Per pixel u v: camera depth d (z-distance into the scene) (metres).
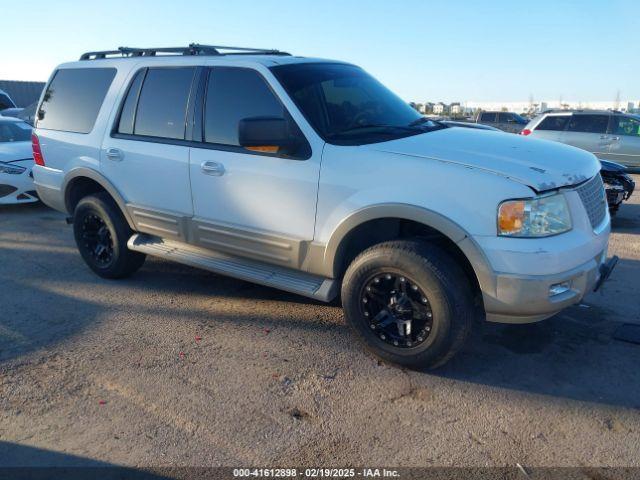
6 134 9.39
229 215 4.15
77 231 5.35
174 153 4.39
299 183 3.72
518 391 3.35
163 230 4.64
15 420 3.07
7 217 8.23
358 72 4.65
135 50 4.98
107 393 3.33
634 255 6.14
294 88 3.92
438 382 3.46
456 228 3.18
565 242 3.16
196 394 3.32
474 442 2.88
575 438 2.90
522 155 3.44
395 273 3.42
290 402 3.23
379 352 3.62
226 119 4.15
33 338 4.07
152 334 4.13
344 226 3.55
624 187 8.00
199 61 4.40
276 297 4.86
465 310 3.29
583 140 13.55
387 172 3.41
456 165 3.27
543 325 4.24
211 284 5.21
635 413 3.12
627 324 4.24
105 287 5.14
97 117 5.02
